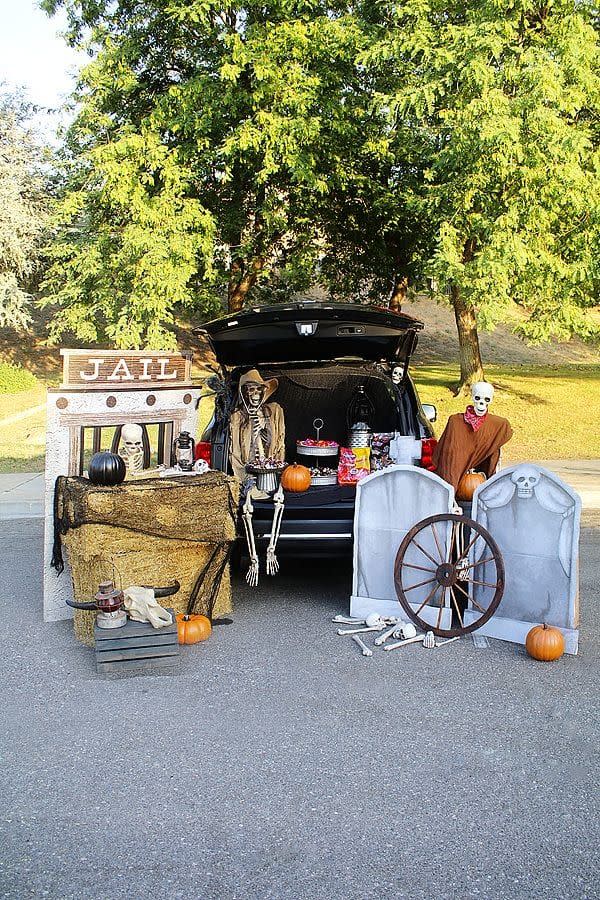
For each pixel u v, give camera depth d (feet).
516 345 105.09
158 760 12.82
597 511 33.78
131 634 16.79
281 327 21.85
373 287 67.00
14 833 10.83
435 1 46.03
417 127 49.60
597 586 23.07
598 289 52.85
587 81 42.88
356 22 49.75
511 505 18.30
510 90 44.83
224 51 50.06
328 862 10.12
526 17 47.24
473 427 20.38
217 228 55.67
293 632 19.13
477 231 47.34
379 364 24.71
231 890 9.59
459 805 11.44
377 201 55.77
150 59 54.34
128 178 49.32
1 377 72.13
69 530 18.47
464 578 18.57
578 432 54.75
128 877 9.86
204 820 11.10
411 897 9.45
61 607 20.34
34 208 75.20
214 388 22.82
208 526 18.98
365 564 19.75
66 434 20.01
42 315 95.50
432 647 17.95
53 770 12.54
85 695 15.44
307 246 62.80
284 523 20.99
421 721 14.17
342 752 13.04
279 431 22.86
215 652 17.76
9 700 15.24
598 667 16.81
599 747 13.21
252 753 13.02
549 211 45.68
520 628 18.21
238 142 48.47
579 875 9.87
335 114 50.88
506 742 13.38
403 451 21.76
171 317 50.39
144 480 19.21
